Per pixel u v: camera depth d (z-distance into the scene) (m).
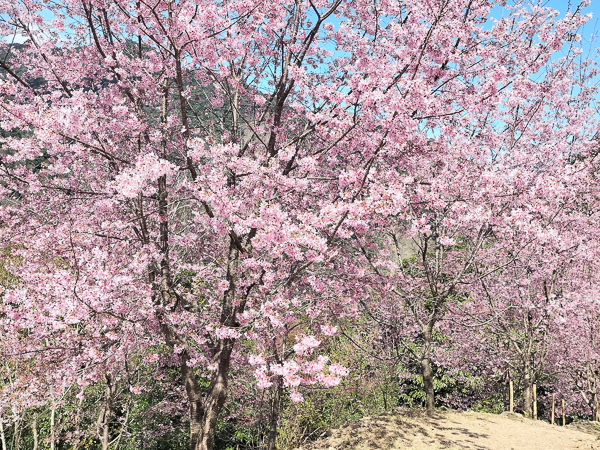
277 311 5.80
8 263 6.77
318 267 6.47
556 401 14.31
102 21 7.24
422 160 6.98
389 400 12.59
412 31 6.59
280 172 6.05
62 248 5.78
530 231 5.57
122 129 6.42
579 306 10.55
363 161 6.67
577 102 10.79
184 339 6.74
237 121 7.52
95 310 5.07
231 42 5.88
